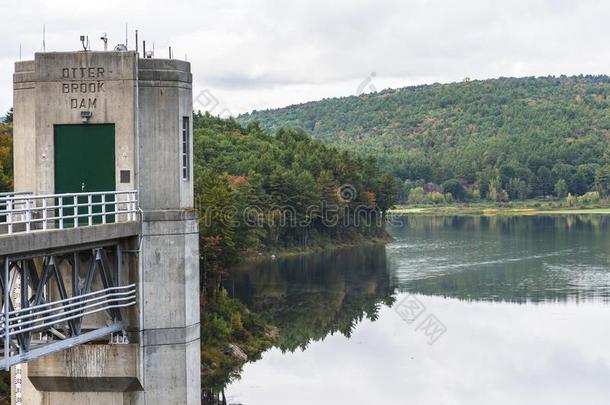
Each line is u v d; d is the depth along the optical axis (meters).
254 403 71.38
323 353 87.75
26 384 38.78
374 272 139.50
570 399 73.25
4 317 30.09
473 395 74.12
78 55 38.50
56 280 34.00
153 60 38.69
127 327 38.25
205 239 91.44
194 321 39.47
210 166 162.88
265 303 112.62
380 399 72.75
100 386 38.25
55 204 38.94
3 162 87.12
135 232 37.75
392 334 95.94
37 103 38.69
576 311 106.81
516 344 90.69
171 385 38.62
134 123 38.47
